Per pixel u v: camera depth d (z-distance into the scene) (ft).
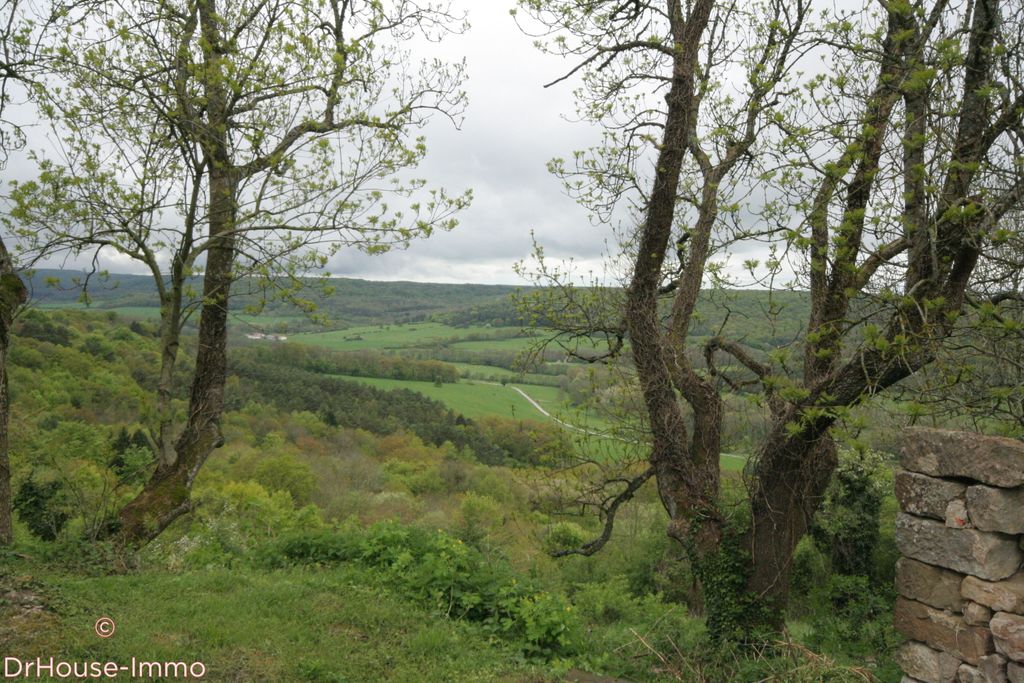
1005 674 14.84
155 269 34.73
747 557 30.32
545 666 23.50
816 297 27.66
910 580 17.10
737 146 35.12
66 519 34.99
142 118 35.14
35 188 30.71
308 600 25.31
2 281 29.50
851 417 20.98
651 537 84.58
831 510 60.75
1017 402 21.38
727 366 36.42
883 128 25.85
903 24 26.63
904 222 21.88
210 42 35.17
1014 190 20.90
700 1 33.17
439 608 26.53
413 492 134.21
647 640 29.19
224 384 39.58
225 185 37.83
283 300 34.06
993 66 22.57
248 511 54.70
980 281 24.98
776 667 22.85
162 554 33.14
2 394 28.81
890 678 20.99
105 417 106.32
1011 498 15.26
